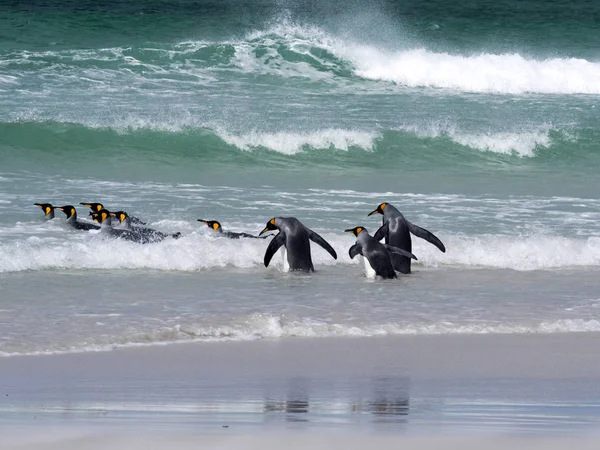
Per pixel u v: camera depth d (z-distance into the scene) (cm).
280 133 6338
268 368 2092
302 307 2806
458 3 15588
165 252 3447
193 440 1364
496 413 1647
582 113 7938
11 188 4722
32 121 6156
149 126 6297
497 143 6656
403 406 1714
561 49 11356
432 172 5962
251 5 12850
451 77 9088
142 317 2600
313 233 3447
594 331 2600
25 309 2661
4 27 10194
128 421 1534
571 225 4244
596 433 1448
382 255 3316
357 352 2280
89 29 10494
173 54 8719
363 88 8619
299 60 9050
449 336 2498
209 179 5362
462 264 3641
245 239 3700
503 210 4578
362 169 5975
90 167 5544
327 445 1341
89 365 2092
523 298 3023
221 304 2811
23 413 1609
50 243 3531
